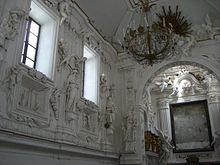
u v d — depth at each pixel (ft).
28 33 28.86
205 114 58.90
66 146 28.37
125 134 43.55
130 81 47.50
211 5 42.14
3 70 21.76
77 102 32.45
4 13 22.72
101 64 43.70
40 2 28.84
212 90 58.75
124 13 45.78
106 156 38.22
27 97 24.79
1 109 21.03
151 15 45.50
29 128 23.73
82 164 32.30
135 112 44.86
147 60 29.17
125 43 29.76
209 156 55.16
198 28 45.19
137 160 41.47
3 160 20.31
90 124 36.52
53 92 28.55
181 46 45.01
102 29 45.34
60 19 32.14
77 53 35.42
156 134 60.03
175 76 64.13
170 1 43.65
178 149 58.80
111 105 41.96
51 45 30.01
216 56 42.65
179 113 61.87
